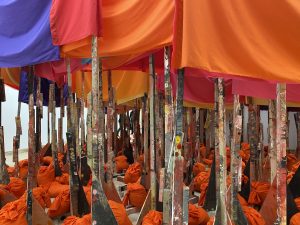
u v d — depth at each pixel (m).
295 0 1.98
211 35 1.92
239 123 2.88
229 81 4.43
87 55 3.02
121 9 2.62
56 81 5.21
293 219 2.93
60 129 6.39
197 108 6.15
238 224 2.76
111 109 4.02
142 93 5.20
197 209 3.25
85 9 2.59
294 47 2.00
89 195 3.55
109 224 2.66
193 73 2.34
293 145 10.42
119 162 6.42
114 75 5.58
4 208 3.06
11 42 2.93
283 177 2.38
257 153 4.66
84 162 4.10
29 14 2.85
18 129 5.05
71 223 2.87
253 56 1.98
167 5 2.37
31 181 3.15
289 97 4.16
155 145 3.22
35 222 3.08
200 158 6.45
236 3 1.97
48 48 2.79
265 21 2.00
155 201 3.15
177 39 1.93
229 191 2.98
